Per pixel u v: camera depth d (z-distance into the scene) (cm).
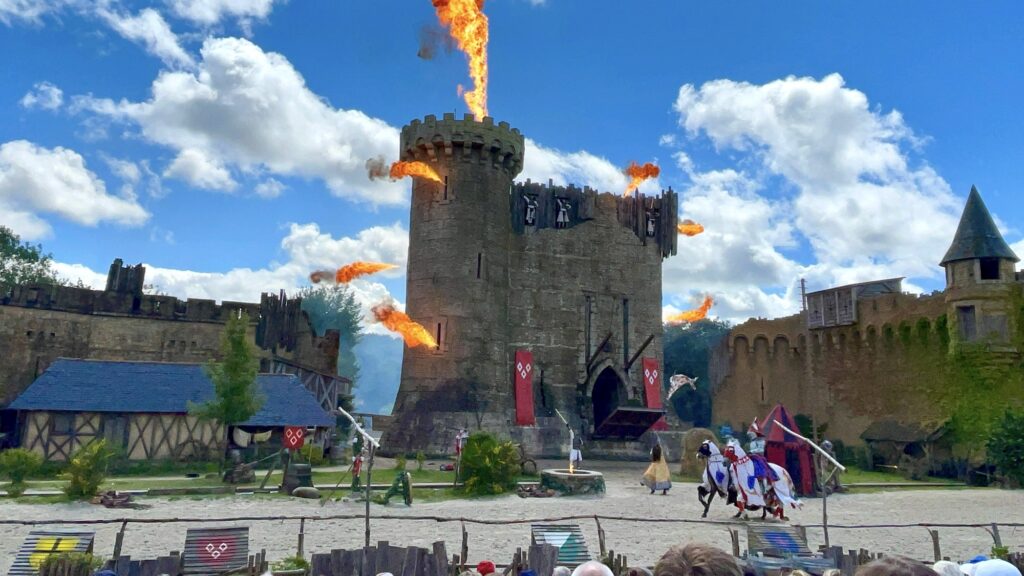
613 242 5150
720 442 5150
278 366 4616
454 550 1410
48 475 2838
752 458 1975
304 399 3638
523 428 4447
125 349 4600
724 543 1582
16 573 995
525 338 4728
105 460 2122
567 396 4759
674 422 5022
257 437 3450
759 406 6156
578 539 1172
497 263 4597
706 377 8444
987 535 1783
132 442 3144
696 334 8981
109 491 2084
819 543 1620
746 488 1919
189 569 1031
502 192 4728
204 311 4847
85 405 3078
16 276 6638
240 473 2542
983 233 4466
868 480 3716
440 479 2867
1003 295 4350
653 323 5141
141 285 4781
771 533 1214
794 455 2689
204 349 4797
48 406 3014
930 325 4803
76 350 4469
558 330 4834
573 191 5112
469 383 4284
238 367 2862
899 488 3281
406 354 4466
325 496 2244
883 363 5191
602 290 5031
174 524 1709
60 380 3166
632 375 4981
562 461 4244
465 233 4488
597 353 4819
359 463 2311
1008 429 3534
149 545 1430
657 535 1675
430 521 1833
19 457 2134
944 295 4700
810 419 5803
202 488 2342
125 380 3294
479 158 4634
